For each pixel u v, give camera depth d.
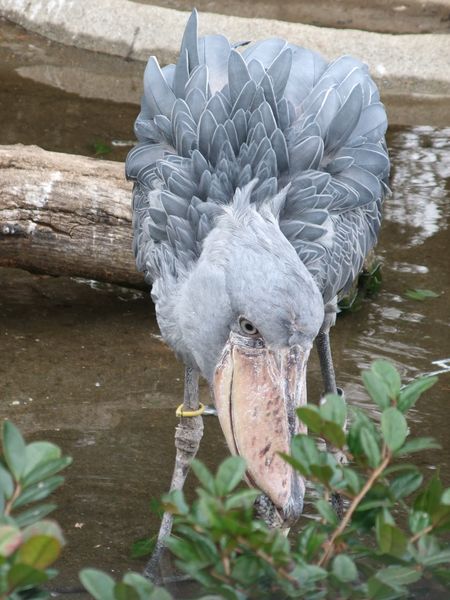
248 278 6.95
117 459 9.91
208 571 5.73
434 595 7.27
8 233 11.85
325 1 20.91
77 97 17.55
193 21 8.80
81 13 19.41
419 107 17.78
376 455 5.82
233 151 7.81
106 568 8.49
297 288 6.86
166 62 18.88
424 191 14.83
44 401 10.73
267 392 7.05
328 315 9.16
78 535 8.88
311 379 11.24
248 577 5.64
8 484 5.65
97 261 12.03
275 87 8.33
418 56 18.39
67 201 11.83
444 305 12.60
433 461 9.86
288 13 20.81
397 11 20.69
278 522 7.03
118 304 12.58
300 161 7.92
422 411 10.66
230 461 5.57
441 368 11.41
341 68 9.01
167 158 8.16
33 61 18.77
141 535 8.90
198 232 7.60
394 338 11.98
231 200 7.62
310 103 8.52
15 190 11.82
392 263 13.35
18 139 15.83
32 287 12.83
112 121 16.75
